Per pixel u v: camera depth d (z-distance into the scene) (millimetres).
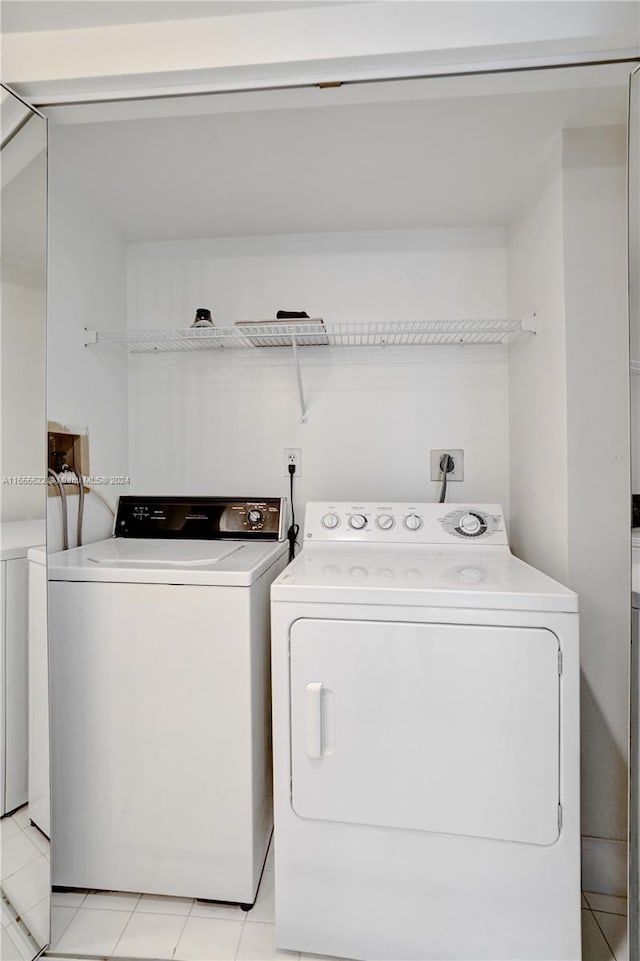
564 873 1100
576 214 1405
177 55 1129
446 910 1139
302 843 1187
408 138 1435
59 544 1701
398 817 1149
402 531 1732
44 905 1258
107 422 1986
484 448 1980
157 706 1317
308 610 1184
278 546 1770
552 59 1086
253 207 1835
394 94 1186
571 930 1098
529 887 1108
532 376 1689
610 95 1268
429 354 2006
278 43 1106
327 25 1095
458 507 1747
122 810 1335
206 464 2117
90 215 1848
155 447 2139
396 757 1148
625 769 1391
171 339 1927
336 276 2031
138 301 2125
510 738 1114
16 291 1264
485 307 1969
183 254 2104
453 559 1555
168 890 1327
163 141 1441
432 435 2006
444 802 1134
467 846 1130
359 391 2039
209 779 1302
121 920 1288
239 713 1286
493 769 1118
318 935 1186
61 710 1346
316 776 1176
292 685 1188
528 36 1046
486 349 1979
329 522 1770
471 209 1843
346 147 1475
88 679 1341
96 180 1659
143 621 1320
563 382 1428
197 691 1301
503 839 1116
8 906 1210
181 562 1415
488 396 1977
